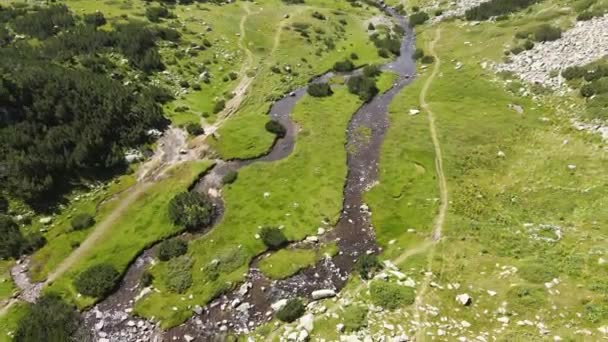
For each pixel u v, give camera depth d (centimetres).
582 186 4059
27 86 4712
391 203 4466
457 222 3984
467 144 5178
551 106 5447
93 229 4100
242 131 5653
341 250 3916
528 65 6341
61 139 4544
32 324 3150
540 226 3709
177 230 4119
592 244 3322
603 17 6456
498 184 4434
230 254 3856
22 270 3653
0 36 6300
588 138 4669
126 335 3184
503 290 3064
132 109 5412
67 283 3556
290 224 4209
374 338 2838
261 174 4947
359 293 3281
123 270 3709
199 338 3144
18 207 4047
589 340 2539
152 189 4638
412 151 5203
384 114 6188
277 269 3712
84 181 4541
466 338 2748
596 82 5250
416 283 3281
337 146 5456
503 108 5734
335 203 4491
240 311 3341
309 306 3278
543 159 4594
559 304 2834
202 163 5072
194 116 5972
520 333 2703
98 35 6650
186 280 3616
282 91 6744
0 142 4188
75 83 5184
